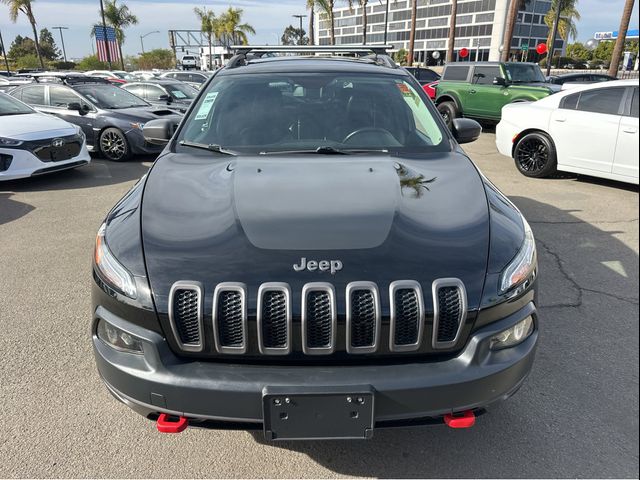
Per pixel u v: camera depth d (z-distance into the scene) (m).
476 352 1.88
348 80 3.36
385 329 1.83
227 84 3.34
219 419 1.85
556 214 5.78
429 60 69.31
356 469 2.22
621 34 19.08
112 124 8.87
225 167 2.59
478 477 2.17
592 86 6.85
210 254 1.92
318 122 3.06
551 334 3.23
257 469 2.21
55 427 2.42
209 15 51.94
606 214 5.79
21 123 7.16
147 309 1.87
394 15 89.25
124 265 1.96
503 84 11.90
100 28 40.25
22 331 3.25
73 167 7.54
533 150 7.52
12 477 2.14
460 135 3.42
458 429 2.44
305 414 1.81
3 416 2.49
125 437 2.37
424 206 2.20
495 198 2.43
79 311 3.53
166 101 11.93
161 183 2.44
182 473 2.19
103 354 1.97
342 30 100.75
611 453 2.28
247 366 1.87
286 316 1.81
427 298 1.83
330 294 1.81
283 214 2.10
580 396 2.64
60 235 5.11
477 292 1.88
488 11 73.38
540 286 3.92
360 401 1.79
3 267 4.29
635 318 3.44
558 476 2.17
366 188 2.33
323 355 1.85
